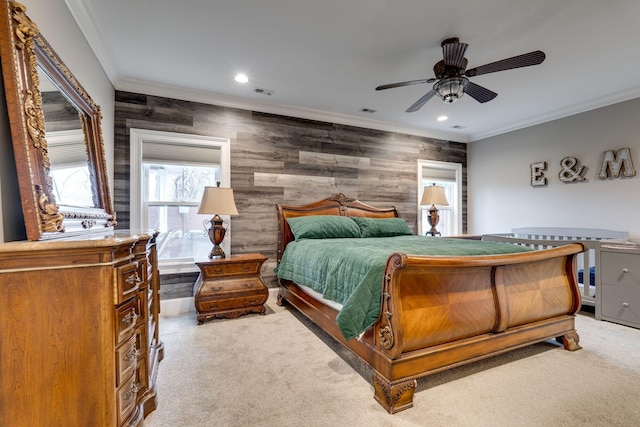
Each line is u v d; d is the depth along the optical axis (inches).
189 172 136.4
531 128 172.7
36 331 39.6
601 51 99.9
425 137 195.8
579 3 76.9
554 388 69.7
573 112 152.6
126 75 117.0
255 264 122.9
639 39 93.0
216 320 115.6
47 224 48.6
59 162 61.1
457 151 207.3
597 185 145.0
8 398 39.0
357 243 108.7
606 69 112.4
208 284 115.0
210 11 80.4
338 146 167.6
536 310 83.2
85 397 41.0
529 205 173.9
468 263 66.5
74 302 40.7
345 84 125.9
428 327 65.7
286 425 57.7
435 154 198.8
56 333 40.2
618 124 137.5
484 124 181.0
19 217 50.0
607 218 141.5
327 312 91.7
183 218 135.2
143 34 90.8
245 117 144.5
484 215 199.2
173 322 114.3
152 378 64.6
